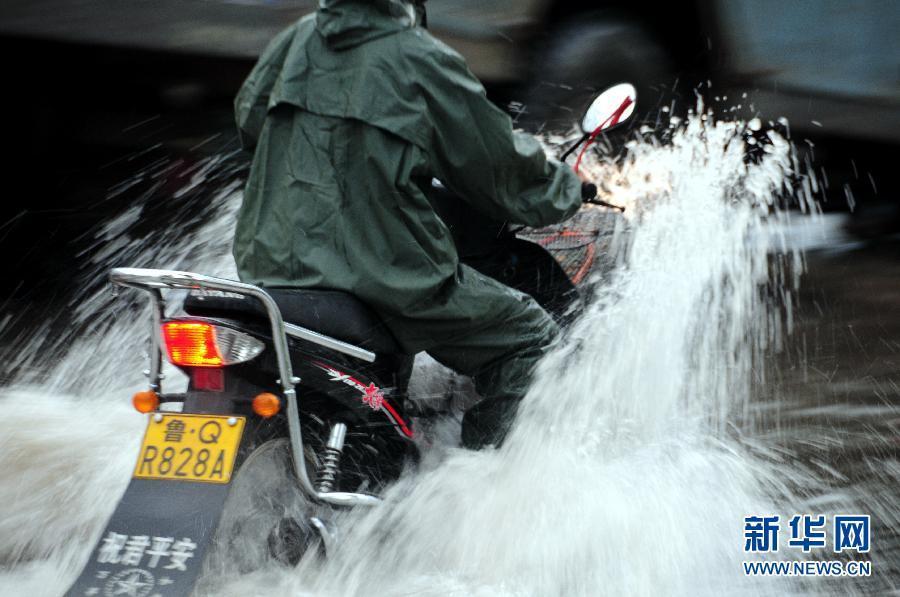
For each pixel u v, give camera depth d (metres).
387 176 9.76
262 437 9.25
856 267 23.38
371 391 10.19
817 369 17.19
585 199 11.77
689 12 22.91
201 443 8.97
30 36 17.59
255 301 9.30
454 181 10.28
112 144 19.22
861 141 26.20
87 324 17.47
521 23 21.61
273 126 10.23
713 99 23.39
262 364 9.28
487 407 11.11
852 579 10.81
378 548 10.11
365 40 9.94
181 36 18.36
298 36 10.28
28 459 11.59
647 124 22.50
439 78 9.88
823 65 24.94
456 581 10.12
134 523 8.64
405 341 10.28
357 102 9.82
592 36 22.00
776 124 24.38
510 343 10.90
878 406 15.76
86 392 14.55
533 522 10.76
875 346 18.39
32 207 19.09
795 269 22.64
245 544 9.55
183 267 18.78
